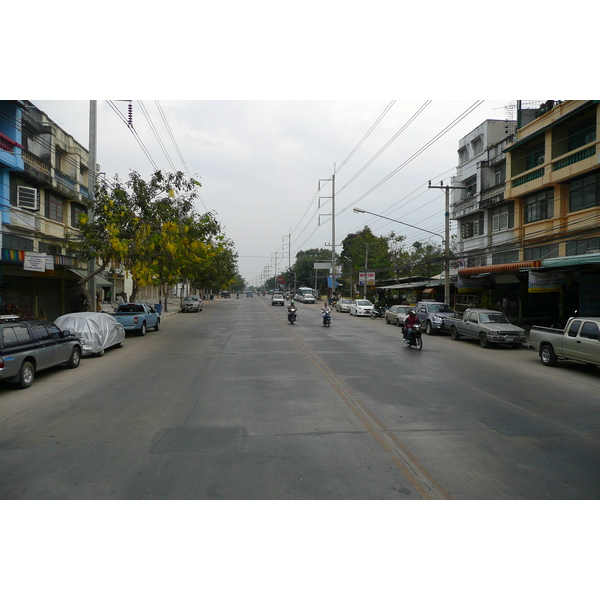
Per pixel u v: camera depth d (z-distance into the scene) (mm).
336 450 6727
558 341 14266
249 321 33375
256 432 7594
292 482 5598
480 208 31141
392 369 13688
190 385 11383
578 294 23266
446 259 27641
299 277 119812
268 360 15305
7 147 20844
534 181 25078
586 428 7941
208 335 23625
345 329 27250
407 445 6961
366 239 67688
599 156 20375
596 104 21000
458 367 14234
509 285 30141
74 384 11625
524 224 27000
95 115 21969
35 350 11547
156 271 30297
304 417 8500
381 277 59000
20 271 23094
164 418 8453
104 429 7793
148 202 22750
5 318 12914
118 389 10992
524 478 5777
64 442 7141
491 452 6695
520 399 10102
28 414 8797
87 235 21047
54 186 25578
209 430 7707
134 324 22625
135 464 6195
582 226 22016
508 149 27250
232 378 12227
